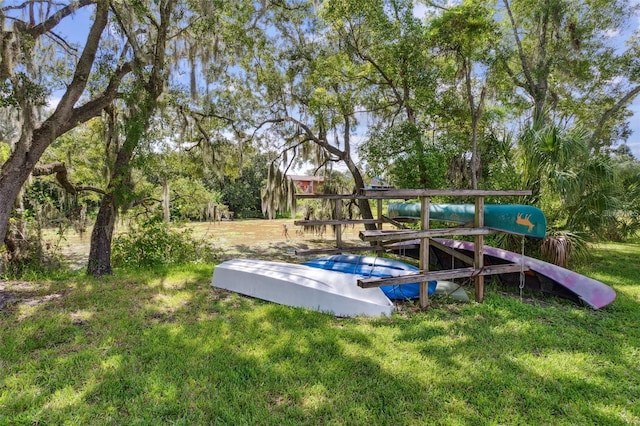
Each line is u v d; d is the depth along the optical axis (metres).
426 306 4.02
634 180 8.09
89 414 2.05
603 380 2.48
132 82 6.18
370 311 3.80
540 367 2.64
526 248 6.28
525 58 9.58
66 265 7.45
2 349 2.85
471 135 8.05
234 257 8.70
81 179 8.09
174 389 2.32
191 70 6.69
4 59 4.16
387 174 8.33
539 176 6.41
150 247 7.32
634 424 2.01
